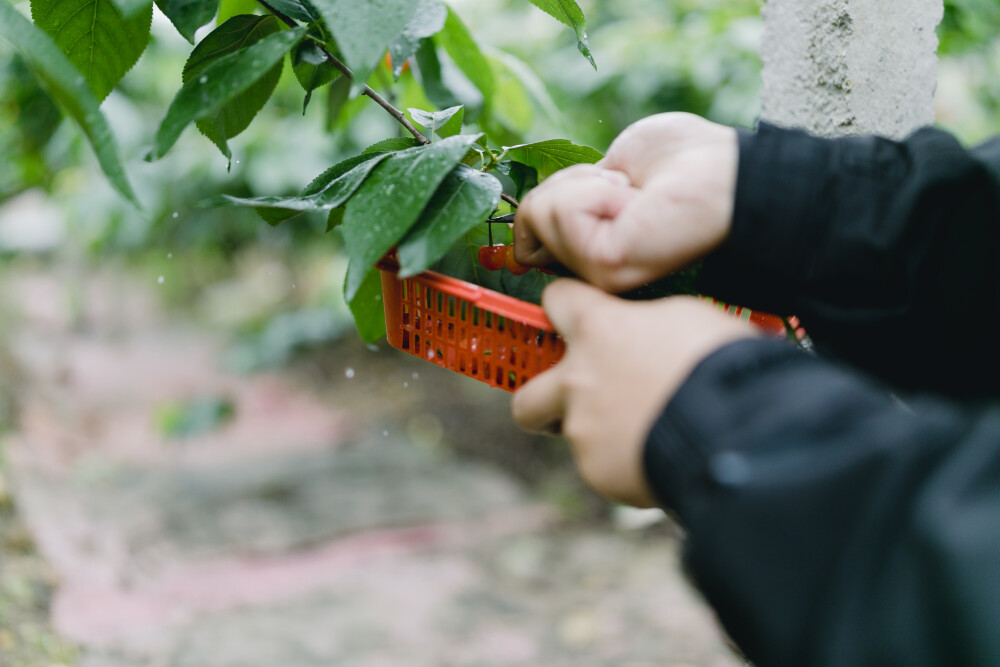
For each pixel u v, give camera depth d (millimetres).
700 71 2109
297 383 4512
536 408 486
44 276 5625
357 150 2375
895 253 483
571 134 1553
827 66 803
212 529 2770
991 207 487
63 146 2018
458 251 725
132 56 720
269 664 1993
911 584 324
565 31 2676
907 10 795
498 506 3203
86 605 2055
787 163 491
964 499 326
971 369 518
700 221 486
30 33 517
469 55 1079
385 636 2203
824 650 333
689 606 2396
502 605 2430
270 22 710
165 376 4461
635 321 446
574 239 502
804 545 344
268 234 3264
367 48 517
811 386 378
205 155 2512
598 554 2818
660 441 395
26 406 3691
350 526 2926
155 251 3629
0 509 2387
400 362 4797
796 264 490
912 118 811
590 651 2168
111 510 2791
